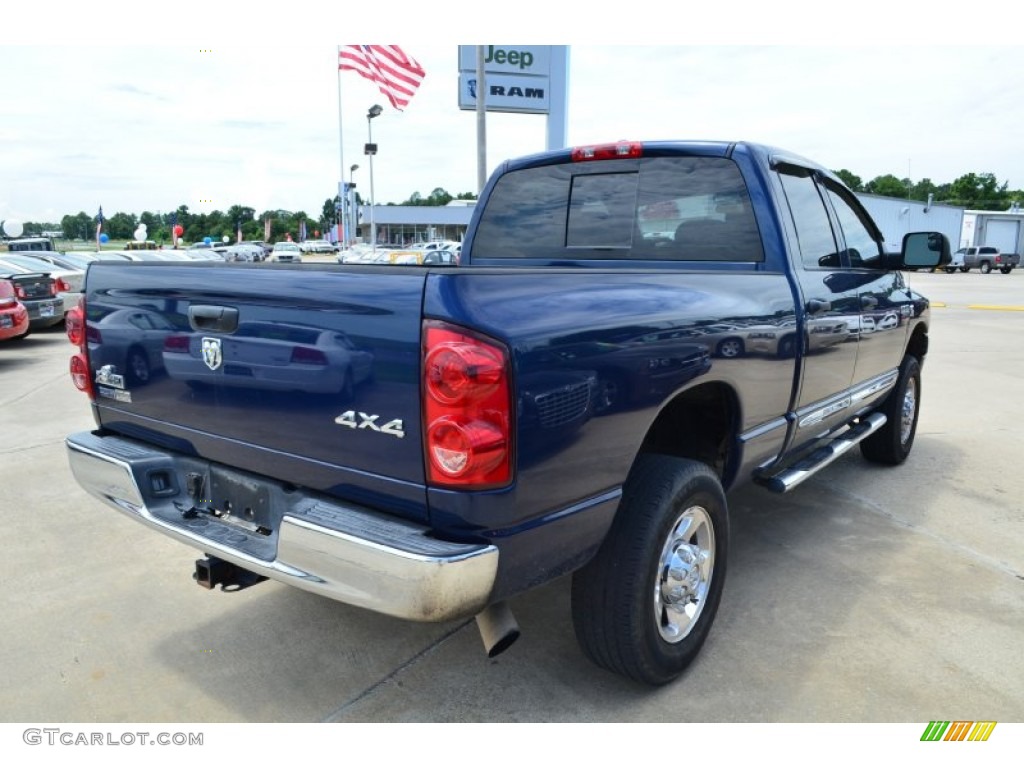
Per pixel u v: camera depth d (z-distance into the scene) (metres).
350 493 2.16
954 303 20.86
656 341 2.40
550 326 2.05
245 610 3.34
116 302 2.80
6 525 4.34
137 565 3.81
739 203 3.35
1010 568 3.73
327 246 60.62
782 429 3.29
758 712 2.58
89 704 2.66
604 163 3.73
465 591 1.93
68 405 7.64
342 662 2.92
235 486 2.52
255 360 2.31
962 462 5.56
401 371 1.96
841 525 4.29
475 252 4.23
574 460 2.15
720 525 2.84
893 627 3.14
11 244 32.28
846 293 3.76
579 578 2.50
